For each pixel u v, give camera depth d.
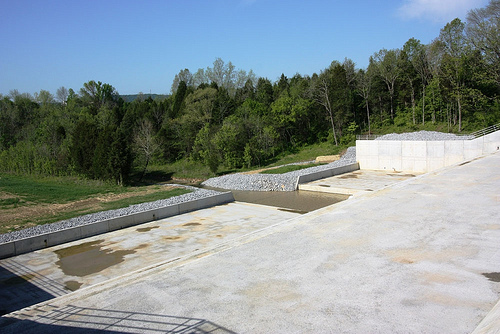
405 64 50.97
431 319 4.68
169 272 6.96
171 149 53.78
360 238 8.09
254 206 21.80
